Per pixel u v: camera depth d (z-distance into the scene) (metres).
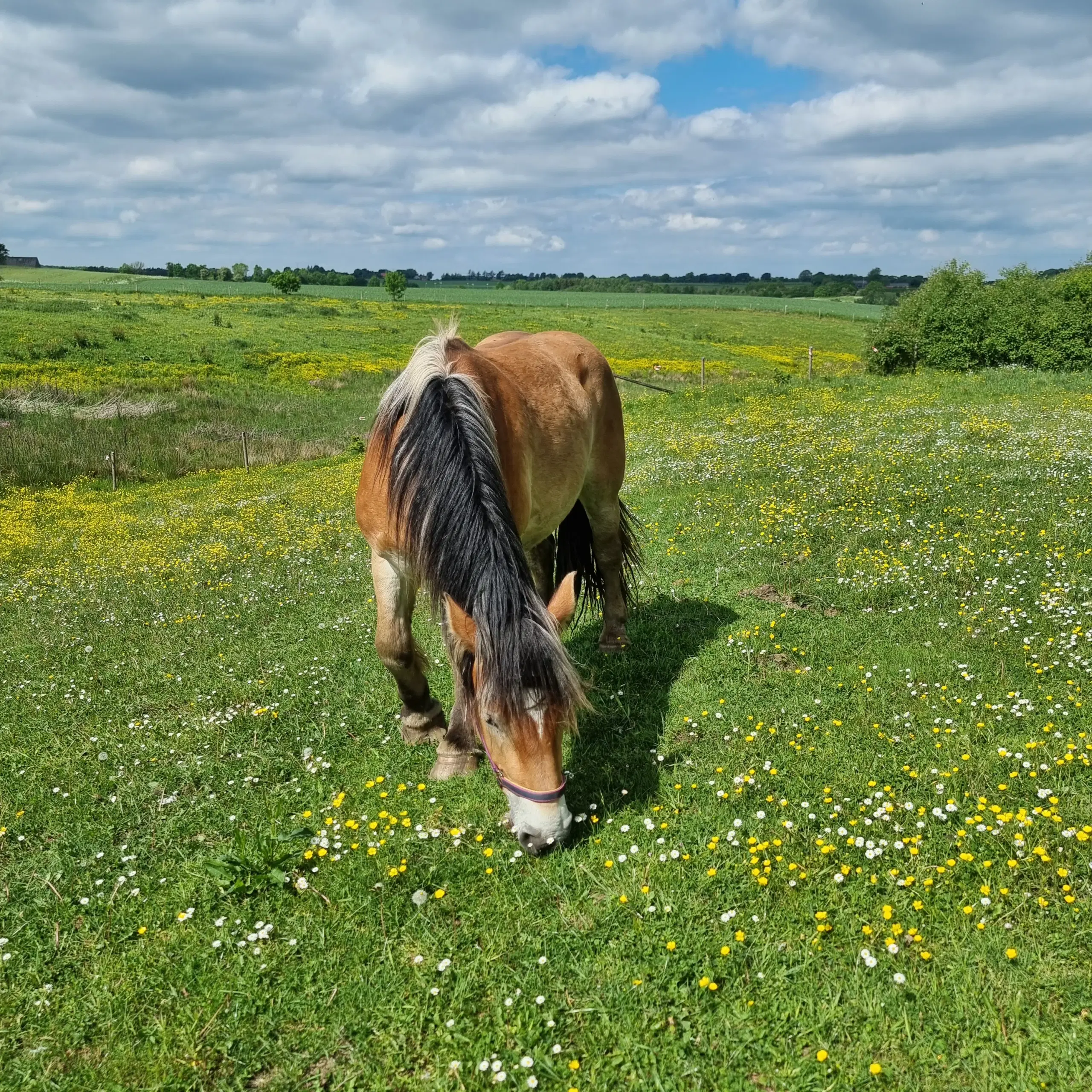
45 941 3.43
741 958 2.98
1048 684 4.63
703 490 10.38
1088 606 5.34
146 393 35.16
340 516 12.70
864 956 2.88
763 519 8.51
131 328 54.00
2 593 10.24
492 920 3.31
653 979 2.96
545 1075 2.67
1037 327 28.73
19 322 51.53
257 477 21.27
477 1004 2.95
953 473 9.43
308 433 28.14
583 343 5.89
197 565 10.27
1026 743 4.06
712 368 45.50
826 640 5.60
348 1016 2.92
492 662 3.21
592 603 6.07
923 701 4.60
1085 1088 2.44
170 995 3.06
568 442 5.05
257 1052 2.83
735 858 3.50
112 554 12.01
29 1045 2.93
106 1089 2.74
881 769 4.00
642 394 24.39
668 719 4.79
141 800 4.42
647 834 3.73
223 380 39.81
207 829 4.12
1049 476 8.88
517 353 5.16
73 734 5.31
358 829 3.91
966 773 3.88
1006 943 2.93
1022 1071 2.51
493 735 3.32
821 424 14.79
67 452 24.17
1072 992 2.72
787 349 63.34
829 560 7.14
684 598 6.68
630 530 6.19
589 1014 2.85
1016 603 5.69
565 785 3.53
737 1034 2.72
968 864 3.29
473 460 3.55
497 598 3.26
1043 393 17.98
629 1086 2.62
